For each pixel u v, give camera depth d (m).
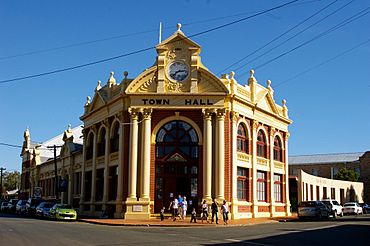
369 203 84.44
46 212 44.88
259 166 43.81
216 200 36.94
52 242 19.33
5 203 68.00
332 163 91.88
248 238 23.23
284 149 50.03
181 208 36.31
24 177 81.81
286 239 22.81
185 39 39.12
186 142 38.38
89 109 48.09
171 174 38.19
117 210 38.75
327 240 22.47
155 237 22.81
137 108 38.38
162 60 38.88
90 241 20.00
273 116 47.19
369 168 86.31
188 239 22.17
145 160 37.56
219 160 37.44
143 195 37.28
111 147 42.78
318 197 64.69
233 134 39.16
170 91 38.50
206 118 37.84
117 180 40.41
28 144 82.94
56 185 55.41
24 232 24.84
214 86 38.41
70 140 57.59
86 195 48.47
